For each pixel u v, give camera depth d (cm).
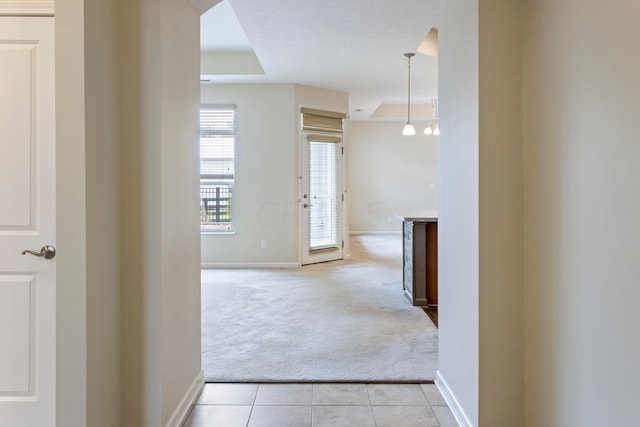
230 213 641
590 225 154
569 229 167
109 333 194
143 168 203
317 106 663
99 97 187
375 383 270
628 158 134
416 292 440
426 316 404
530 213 199
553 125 178
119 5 201
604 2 145
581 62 158
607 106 144
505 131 205
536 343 194
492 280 205
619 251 138
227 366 292
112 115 197
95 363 183
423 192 1038
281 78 597
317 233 677
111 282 196
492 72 204
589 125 154
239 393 257
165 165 207
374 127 1030
